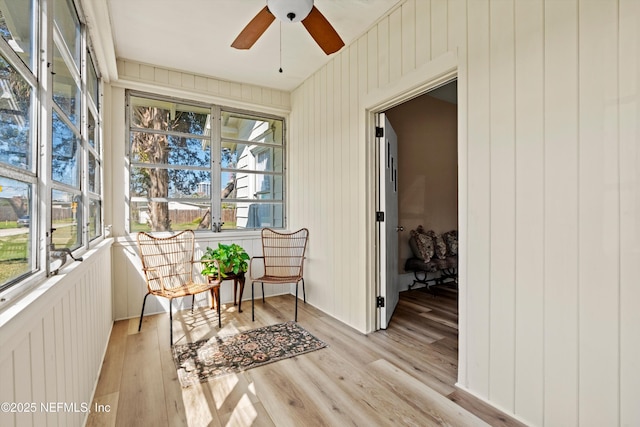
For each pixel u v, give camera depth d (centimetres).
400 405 170
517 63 157
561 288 142
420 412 165
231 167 373
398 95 233
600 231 129
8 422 76
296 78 356
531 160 152
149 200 326
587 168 133
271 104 385
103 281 233
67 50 163
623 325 123
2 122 87
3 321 70
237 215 376
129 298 307
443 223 453
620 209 123
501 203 165
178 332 270
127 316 306
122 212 311
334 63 306
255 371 205
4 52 88
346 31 262
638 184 119
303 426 154
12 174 93
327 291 321
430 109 439
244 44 202
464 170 184
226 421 158
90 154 225
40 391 97
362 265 272
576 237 136
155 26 251
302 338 257
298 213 381
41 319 98
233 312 324
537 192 150
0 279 85
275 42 277
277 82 366
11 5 94
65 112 157
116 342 249
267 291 387
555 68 143
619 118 123
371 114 271
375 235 275
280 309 335
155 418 159
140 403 171
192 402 173
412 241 407
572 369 138
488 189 171
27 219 105
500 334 167
